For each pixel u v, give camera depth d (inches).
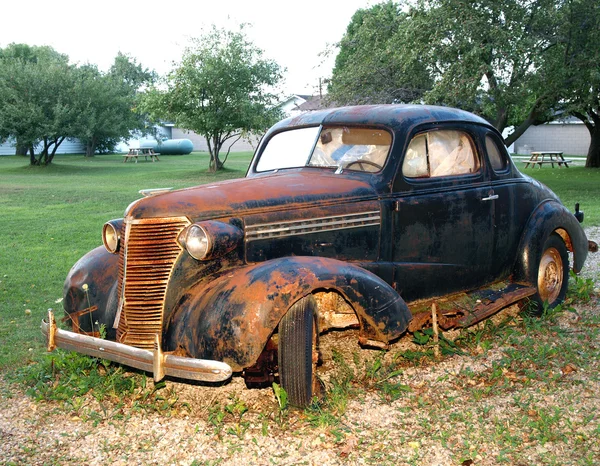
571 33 688.4
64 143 2233.0
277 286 150.0
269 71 1192.8
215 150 1264.8
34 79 1407.5
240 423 159.2
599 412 162.4
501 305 211.2
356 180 191.0
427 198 197.9
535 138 1894.7
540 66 670.5
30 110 1396.4
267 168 213.2
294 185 181.9
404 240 193.8
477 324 232.8
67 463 144.1
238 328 145.9
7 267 350.6
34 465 143.3
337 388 171.6
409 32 681.0
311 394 160.1
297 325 155.8
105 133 1776.6
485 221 215.3
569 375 186.7
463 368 193.9
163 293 160.9
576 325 231.6
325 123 208.5
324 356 204.8
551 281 242.7
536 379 184.4
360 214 183.9
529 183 238.7
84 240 439.2
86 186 930.1
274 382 169.0
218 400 174.9
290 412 161.9
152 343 161.2
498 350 209.2
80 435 156.7
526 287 228.8
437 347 205.6
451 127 208.2
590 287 271.0
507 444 147.2
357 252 184.9
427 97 664.4
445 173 207.9
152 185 954.1
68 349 165.0
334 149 203.5
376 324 164.6
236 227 165.2
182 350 157.3
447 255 205.2
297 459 143.2
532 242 230.1
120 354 153.6
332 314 177.3
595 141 1157.1
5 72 1408.7
